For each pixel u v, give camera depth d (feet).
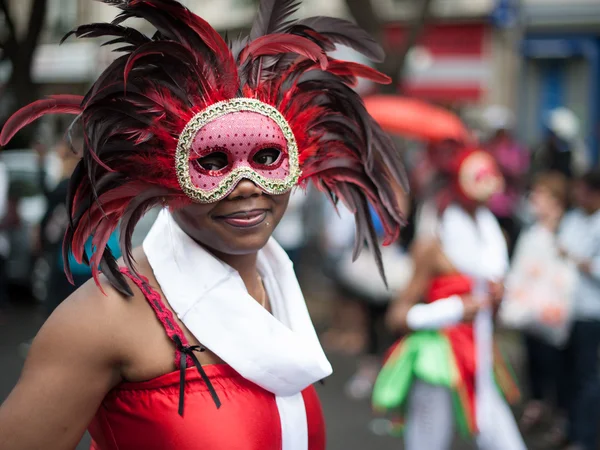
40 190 25.67
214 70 4.46
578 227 14.03
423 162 20.94
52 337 4.15
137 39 4.40
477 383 10.36
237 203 4.48
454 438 14.53
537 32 38.29
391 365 10.74
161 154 4.42
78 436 4.19
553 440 14.67
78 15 27.99
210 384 4.31
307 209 22.72
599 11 37.01
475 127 31.42
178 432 4.24
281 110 4.69
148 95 4.32
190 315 4.42
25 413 4.03
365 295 17.21
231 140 4.40
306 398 4.91
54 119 18.76
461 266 10.50
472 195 10.68
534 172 23.30
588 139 35.09
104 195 4.36
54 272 15.38
